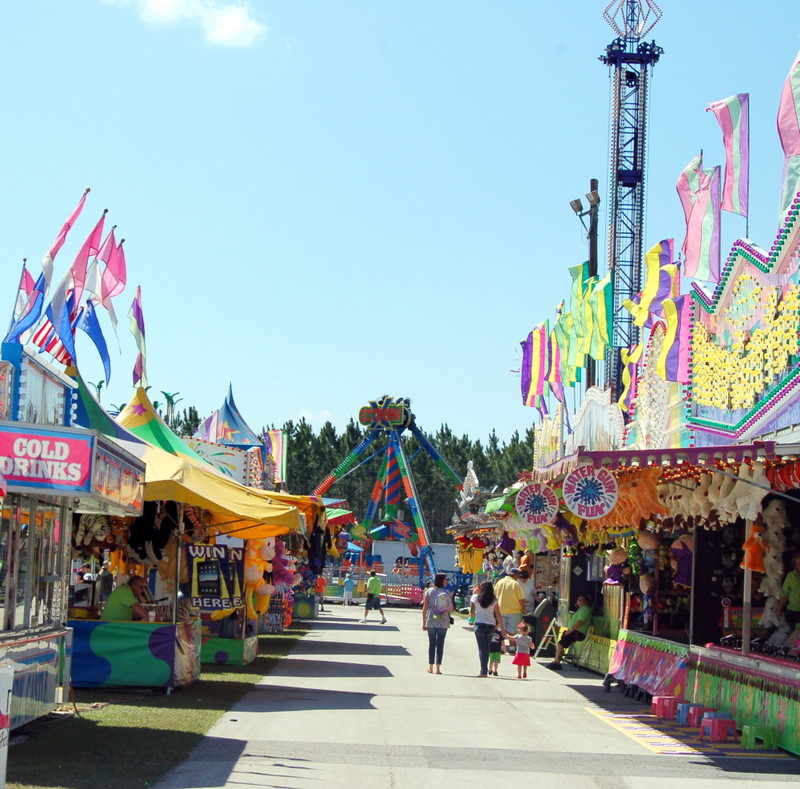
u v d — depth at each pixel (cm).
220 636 1770
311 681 1591
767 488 1041
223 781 829
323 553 2200
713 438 1541
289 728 1111
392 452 5669
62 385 1116
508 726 1194
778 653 1138
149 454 1426
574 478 1114
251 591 1912
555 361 2464
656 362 1783
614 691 1609
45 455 848
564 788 853
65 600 1143
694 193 1609
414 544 5306
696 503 1218
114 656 1340
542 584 2597
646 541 1530
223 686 1462
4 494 788
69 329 1184
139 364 1447
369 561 5309
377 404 5616
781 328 1331
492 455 8688
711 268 1575
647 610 1547
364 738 1066
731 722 1136
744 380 1448
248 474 2498
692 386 1636
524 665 1770
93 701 1240
